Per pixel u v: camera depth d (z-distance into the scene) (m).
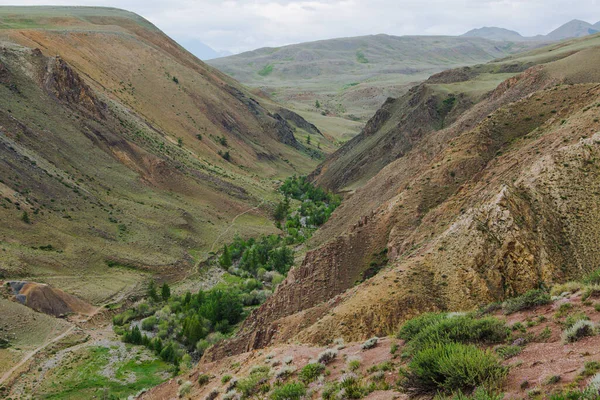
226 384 24.81
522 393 11.24
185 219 109.06
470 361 12.41
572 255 30.78
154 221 102.56
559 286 19.62
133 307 73.69
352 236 54.25
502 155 52.47
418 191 56.41
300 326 37.06
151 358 59.38
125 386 51.53
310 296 47.94
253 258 94.06
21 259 73.06
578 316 14.92
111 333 66.56
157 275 85.88
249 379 21.88
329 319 31.50
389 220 54.56
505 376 12.26
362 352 20.44
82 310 69.81
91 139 116.94
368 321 30.20
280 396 17.83
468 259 32.59
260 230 117.38
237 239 106.94
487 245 32.62
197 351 60.47
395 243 50.00
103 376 53.62
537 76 95.38
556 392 10.65
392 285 32.97
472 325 16.55
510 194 34.88
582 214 32.56
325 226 93.56
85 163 108.50
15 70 118.38
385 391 14.94
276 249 96.62
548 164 37.41
